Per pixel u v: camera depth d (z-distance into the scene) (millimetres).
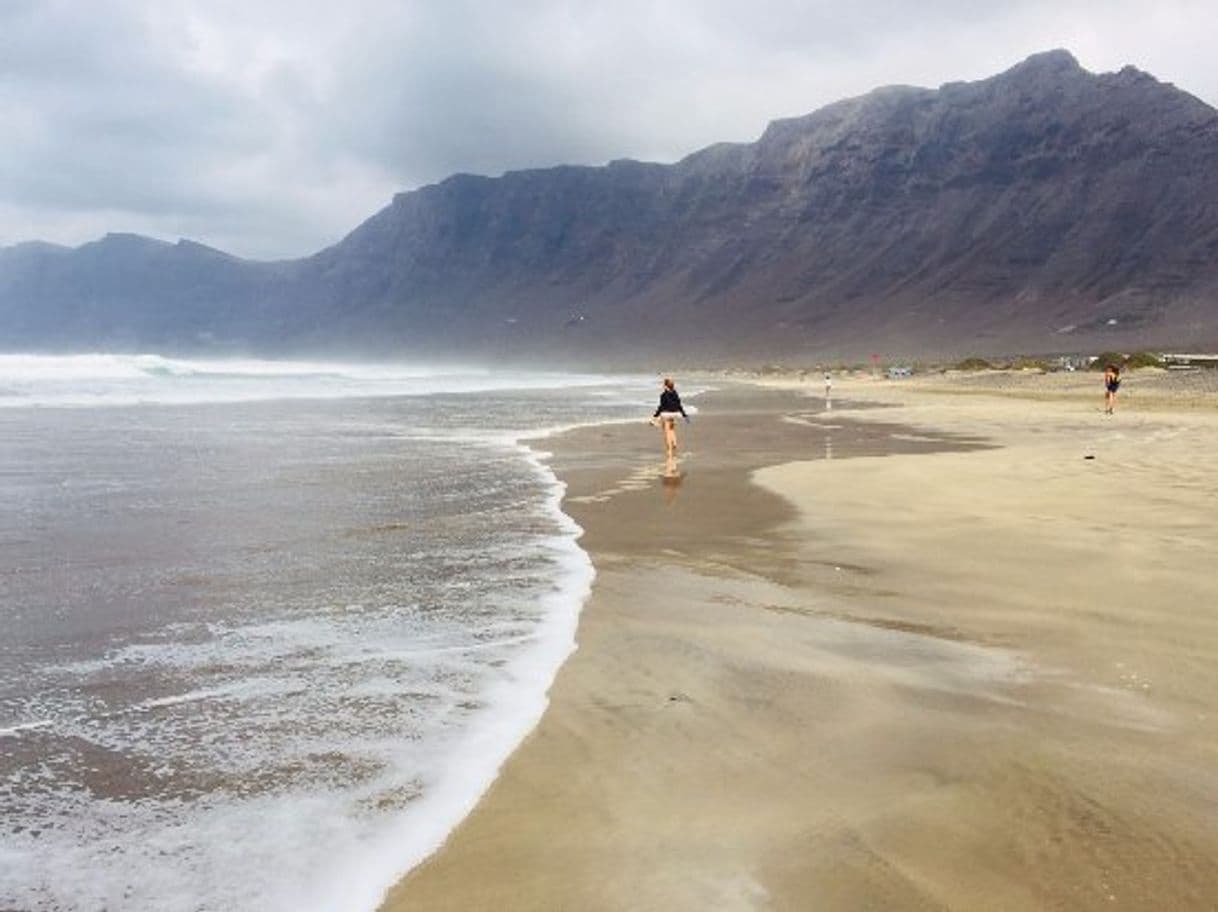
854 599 8688
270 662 6617
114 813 4371
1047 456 20125
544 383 98938
